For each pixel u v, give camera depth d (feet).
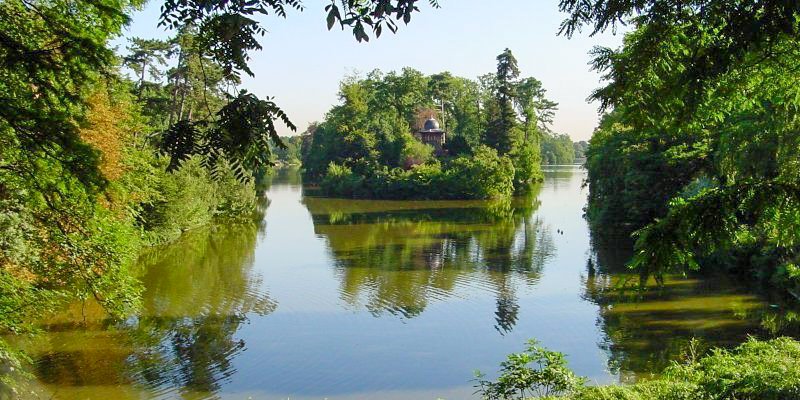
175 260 106.63
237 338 63.16
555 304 75.51
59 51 23.25
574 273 93.61
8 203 28.94
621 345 59.36
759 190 18.07
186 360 56.29
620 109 22.34
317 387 50.96
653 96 20.18
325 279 91.35
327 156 309.83
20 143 23.20
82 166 23.47
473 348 60.34
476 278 91.20
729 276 84.48
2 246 32.40
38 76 22.76
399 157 267.59
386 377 53.16
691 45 19.10
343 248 120.98
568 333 63.87
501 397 39.24
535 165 294.25
